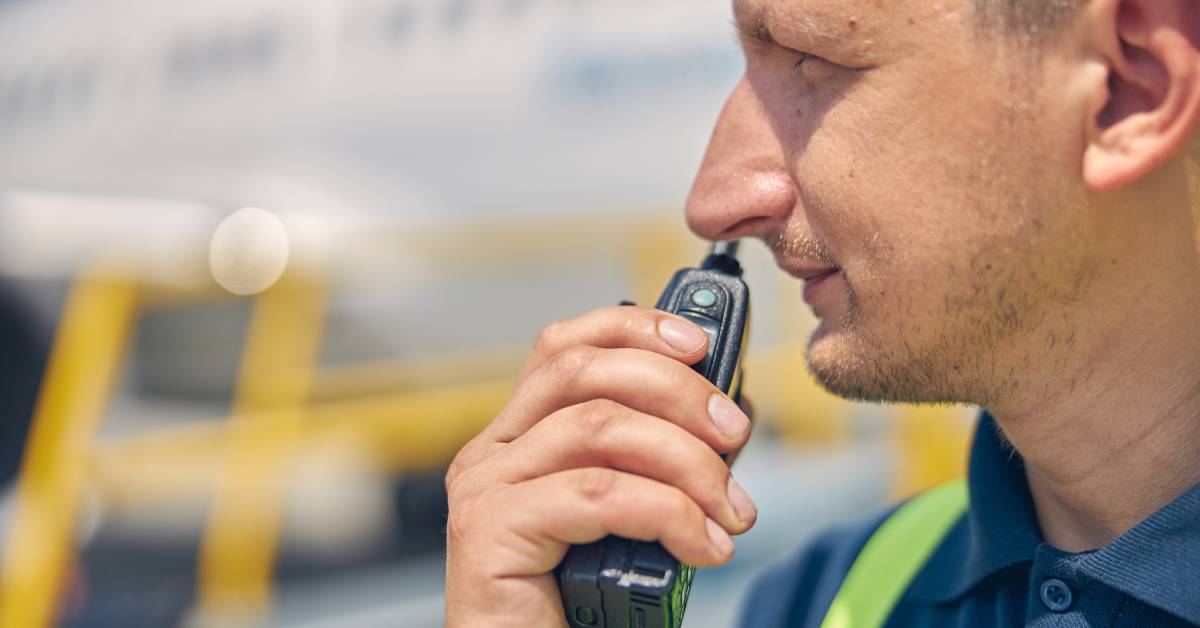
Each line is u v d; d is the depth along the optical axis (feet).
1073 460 3.27
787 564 4.82
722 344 3.39
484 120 12.83
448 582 3.26
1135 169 2.86
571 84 12.85
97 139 12.92
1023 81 2.92
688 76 12.80
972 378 3.21
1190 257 3.00
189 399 11.57
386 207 12.55
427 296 12.56
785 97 3.32
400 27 12.87
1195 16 2.85
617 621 3.09
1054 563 3.13
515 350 12.85
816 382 3.43
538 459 3.16
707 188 3.44
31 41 13.66
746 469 12.65
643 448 3.02
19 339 11.14
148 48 13.04
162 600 10.59
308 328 12.01
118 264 11.55
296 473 11.57
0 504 10.69
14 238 11.43
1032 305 3.04
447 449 12.35
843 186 3.14
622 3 12.83
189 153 12.73
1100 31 2.87
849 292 3.25
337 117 12.79
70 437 10.97
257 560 11.09
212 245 11.80
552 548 3.11
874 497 13.09
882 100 3.05
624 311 3.34
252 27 12.89
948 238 3.03
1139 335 3.05
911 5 2.98
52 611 10.28
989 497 3.61
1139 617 2.96
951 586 3.78
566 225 12.80
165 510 11.00
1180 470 3.12
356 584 11.28
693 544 2.94
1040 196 2.96
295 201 12.35
